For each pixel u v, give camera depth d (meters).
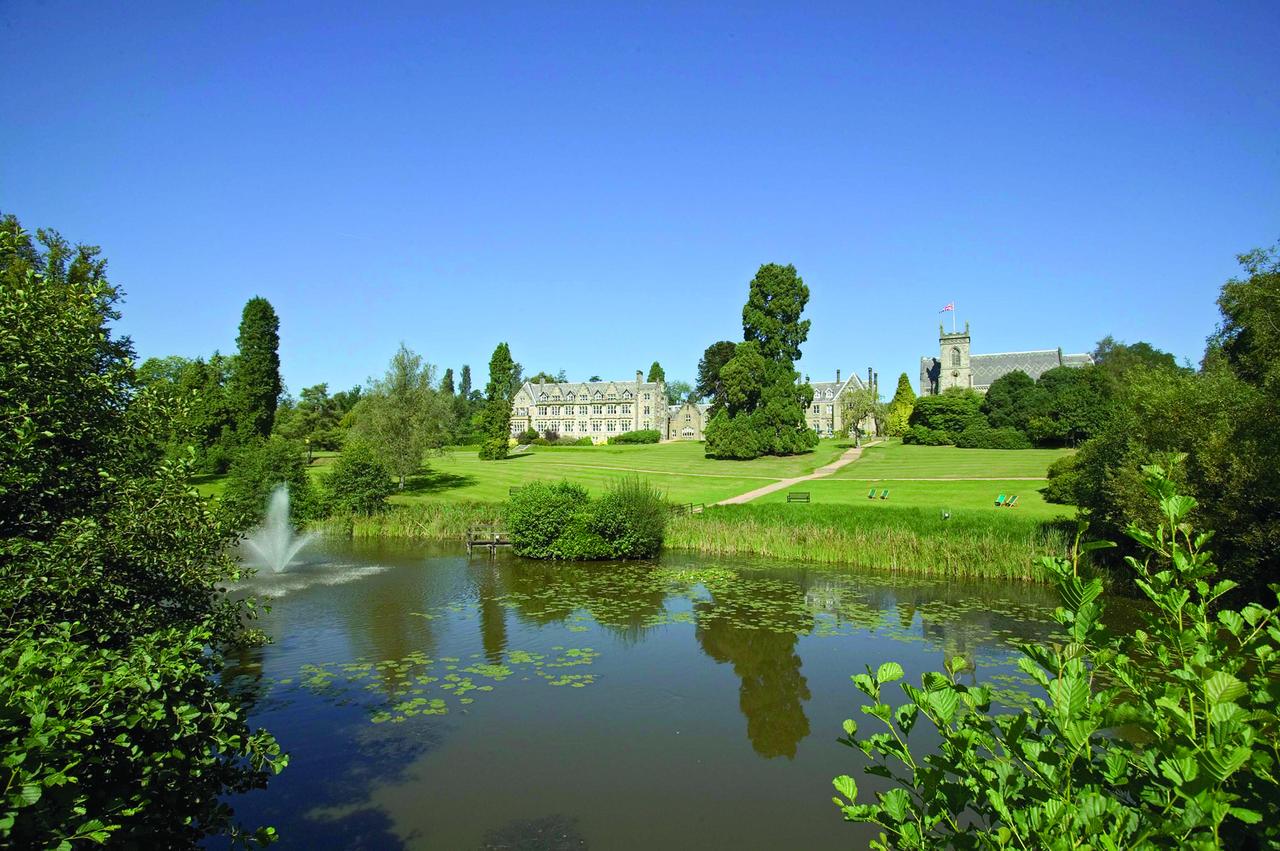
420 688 13.54
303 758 10.62
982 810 3.39
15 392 6.33
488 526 32.81
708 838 8.58
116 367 7.87
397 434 47.28
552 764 10.46
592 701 12.93
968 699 3.76
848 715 12.34
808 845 8.44
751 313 67.62
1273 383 17.08
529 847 8.38
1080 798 2.83
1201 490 17.75
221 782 6.61
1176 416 20.20
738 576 25.03
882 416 81.12
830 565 27.05
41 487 6.64
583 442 103.44
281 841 8.45
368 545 32.41
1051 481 37.81
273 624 18.34
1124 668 3.41
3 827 3.37
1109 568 22.58
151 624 7.04
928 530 27.89
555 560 28.33
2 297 6.57
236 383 54.00
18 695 4.07
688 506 34.12
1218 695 2.68
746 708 12.63
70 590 6.11
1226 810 2.39
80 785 4.44
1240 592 16.91
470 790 9.69
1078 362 94.88
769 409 66.62
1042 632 17.69
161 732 5.48
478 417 102.88
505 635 17.31
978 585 23.56
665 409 119.94
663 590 22.69
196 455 8.04
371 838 8.53
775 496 42.78
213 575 8.01
